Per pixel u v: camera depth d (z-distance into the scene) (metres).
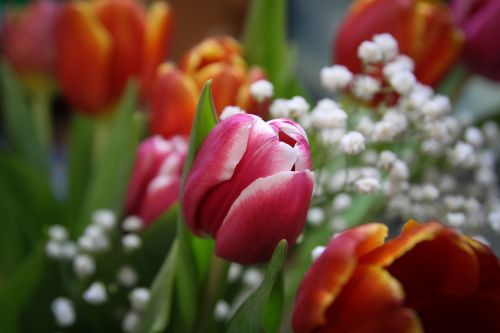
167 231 0.53
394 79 0.49
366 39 0.54
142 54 0.60
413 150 0.55
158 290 0.49
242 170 0.42
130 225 0.53
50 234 0.56
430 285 0.41
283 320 0.55
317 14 1.14
